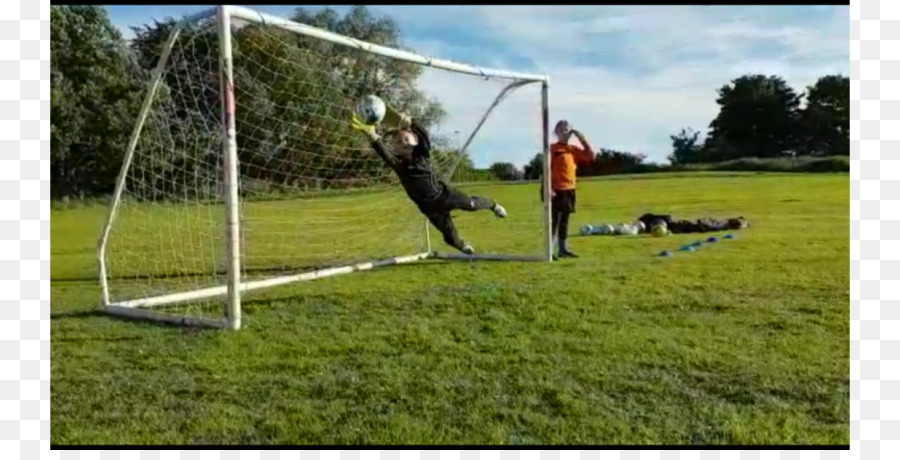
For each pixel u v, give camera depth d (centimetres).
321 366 522
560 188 1062
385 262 1064
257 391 471
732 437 380
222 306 767
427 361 524
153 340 616
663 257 1004
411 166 762
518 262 1045
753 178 2980
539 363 510
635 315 645
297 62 1094
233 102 647
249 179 1378
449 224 812
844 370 477
